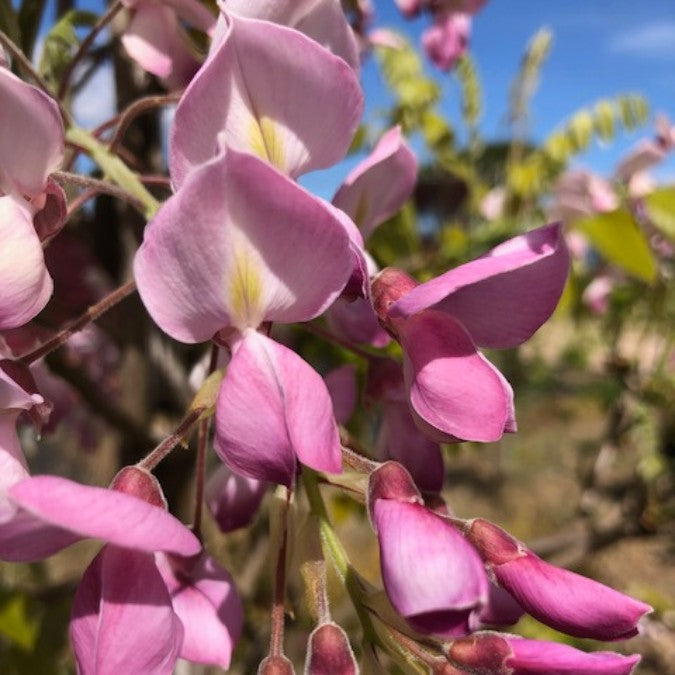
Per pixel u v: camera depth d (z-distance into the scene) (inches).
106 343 8.4
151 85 6.3
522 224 13.6
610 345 14.5
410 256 9.5
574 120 14.4
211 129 3.3
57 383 6.3
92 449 8.7
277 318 3.3
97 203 6.8
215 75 3.3
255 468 3.0
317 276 3.2
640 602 3.0
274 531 3.6
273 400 3.1
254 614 8.4
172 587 3.6
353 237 3.3
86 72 6.1
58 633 7.4
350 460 3.3
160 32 4.6
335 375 4.5
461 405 3.3
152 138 6.3
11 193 3.5
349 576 3.4
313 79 3.4
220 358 4.0
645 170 11.8
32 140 3.3
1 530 2.8
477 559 2.9
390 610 3.3
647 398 14.0
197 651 3.5
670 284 13.2
